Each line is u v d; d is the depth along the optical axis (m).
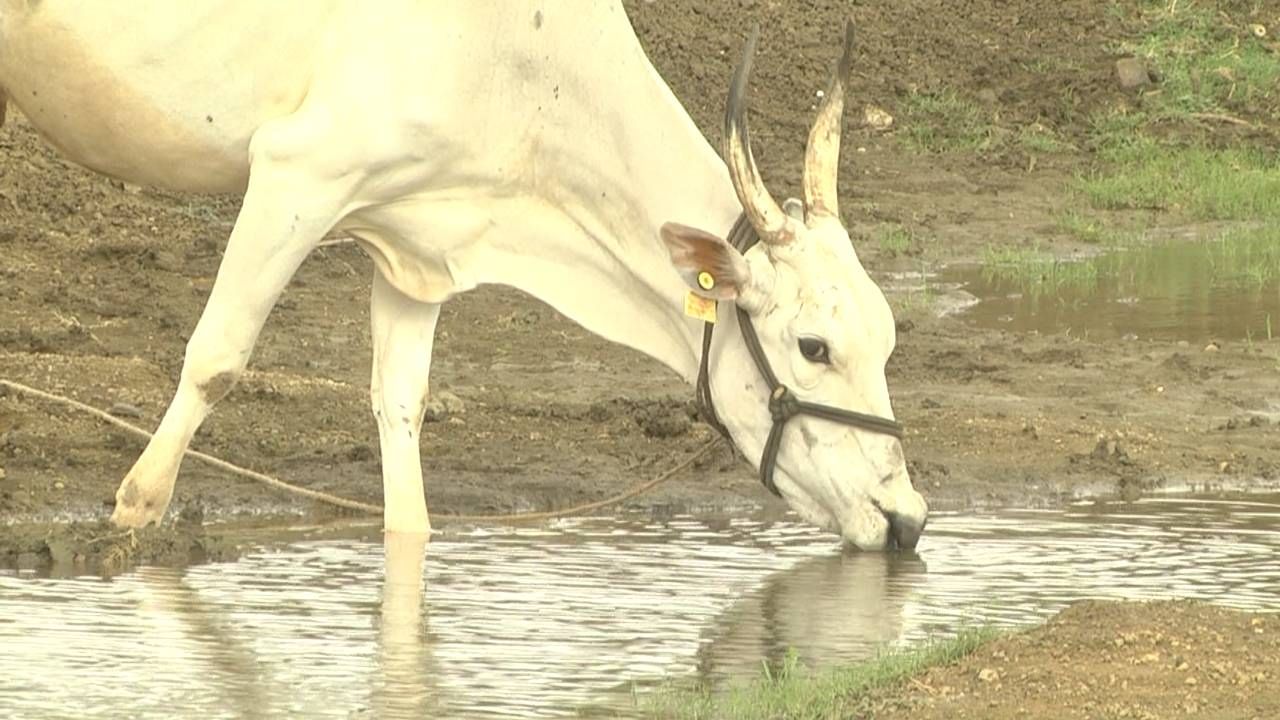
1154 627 22.56
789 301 27.28
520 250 28.44
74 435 32.16
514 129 27.97
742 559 27.72
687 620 24.42
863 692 21.19
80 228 46.50
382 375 29.38
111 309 40.88
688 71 65.25
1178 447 35.38
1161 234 57.03
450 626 23.92
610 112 27.92
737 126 27.00
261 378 36.44
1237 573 26.88
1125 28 73.12
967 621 24.41
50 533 27.12
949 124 65.62
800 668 22.36
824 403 27.42
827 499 27.69
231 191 29.25
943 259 52.81
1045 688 21.03
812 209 27.81
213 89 28.05
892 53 69.56
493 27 27.58
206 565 26.78
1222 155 64.38
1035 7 73.69
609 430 35.44
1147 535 29.42
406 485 29.30
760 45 68.31
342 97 27.39
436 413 35.53
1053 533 29.50
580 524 30.06
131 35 28.05
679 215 27.92
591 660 22.62
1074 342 43.56
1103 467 33.94
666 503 31.47
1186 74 69.75
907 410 37.34
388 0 27.47
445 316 43.75
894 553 27.80
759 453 27.84
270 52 27.80
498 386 38.50
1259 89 69.75
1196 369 41.34
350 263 47.28
